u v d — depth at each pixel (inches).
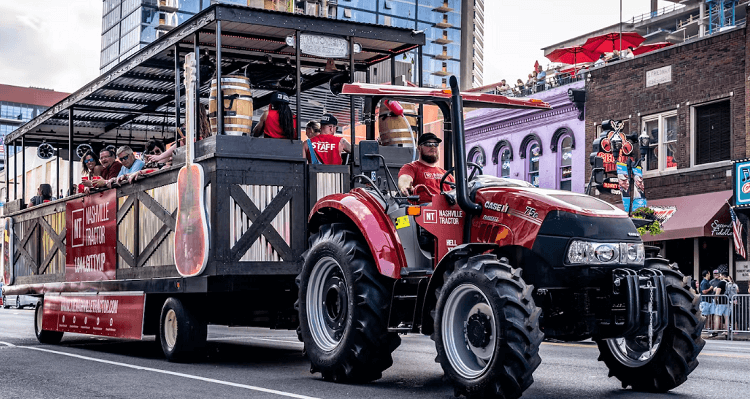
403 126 379.9
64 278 491.8
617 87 942.4
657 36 2893.7
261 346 476.4
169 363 360.8
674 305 247.6
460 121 256.8
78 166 847.7
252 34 379.2
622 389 270.2
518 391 217.5
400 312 271.7
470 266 229.6
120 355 408.5
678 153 881.5
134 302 395.2
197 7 4564.5
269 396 249.1
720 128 844.6
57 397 250.5
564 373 322.7
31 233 552.4
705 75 852.0
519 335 215.5
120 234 420.8
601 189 276.8
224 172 332.5
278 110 351.6
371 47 403.9
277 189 343.3
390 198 282.4
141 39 4453.7
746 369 347.3
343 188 354.9
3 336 583.8
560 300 244.7
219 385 277.0
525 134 1061.1
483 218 256.5
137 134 582.2
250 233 336.2
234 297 372.2
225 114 346.3
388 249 269.3
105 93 483.5
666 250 885.8
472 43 5103.3
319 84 468.1
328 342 290.7
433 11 4965.6
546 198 242.8
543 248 237.1
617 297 235.1
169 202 370.3
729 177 824.3
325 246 287.0
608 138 866.8
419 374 316.2
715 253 837.8
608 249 237.3
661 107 894.4
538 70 1109.7
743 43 815.1
